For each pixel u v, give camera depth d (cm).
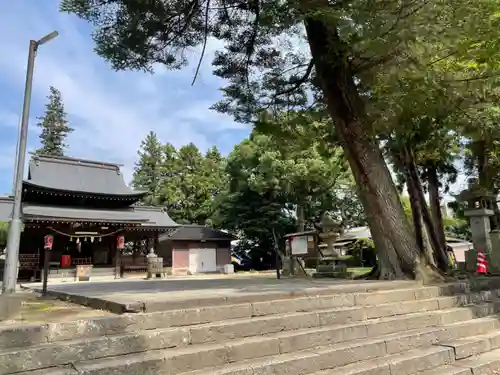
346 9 495
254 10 787
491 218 1373
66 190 2242
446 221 2688
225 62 945
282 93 998
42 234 2195
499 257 1128
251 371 315
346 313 444
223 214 2959
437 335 459
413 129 941
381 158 773
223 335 358
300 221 2473
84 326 319
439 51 605
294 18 554
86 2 664
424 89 661
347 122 755
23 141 799
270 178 2295
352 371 351
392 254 736
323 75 764
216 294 451
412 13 482
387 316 481
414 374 384
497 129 930
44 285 649
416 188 1002
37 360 278
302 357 347
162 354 312
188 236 2744
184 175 3866
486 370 413
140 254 2561
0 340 283
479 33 553
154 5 668
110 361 294
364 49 570
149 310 365
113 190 2567
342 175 2167
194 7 751
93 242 2423
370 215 765
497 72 648
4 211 2212
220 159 4009
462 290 636
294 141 989
